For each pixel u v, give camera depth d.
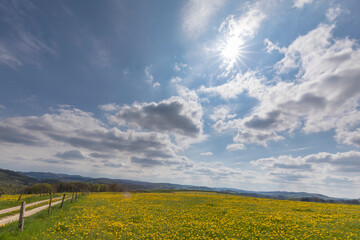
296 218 23.14
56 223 17.55
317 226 19.05
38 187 111.19
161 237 15.64
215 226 19.27
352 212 29.64
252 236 16.19
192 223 20.55
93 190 137.00
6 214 23.11
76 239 13.72
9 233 13.24
